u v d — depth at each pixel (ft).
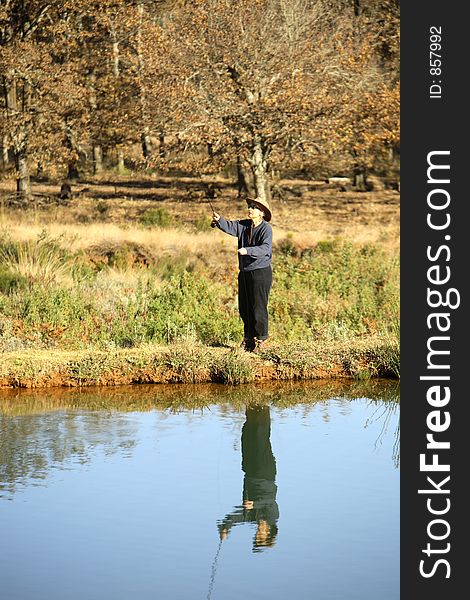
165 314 56.24
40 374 48.70
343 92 172.04
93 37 190.60
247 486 32.07
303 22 174.81
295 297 62.28
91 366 49.06
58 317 56.03
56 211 169.37
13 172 186.60
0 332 54.60
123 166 244.22
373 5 198.59
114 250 100.42
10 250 78.28
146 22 179.32
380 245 101.65
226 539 26.99
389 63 194.59
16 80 175.11
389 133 171.53
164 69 168.96
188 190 211.00
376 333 56.80
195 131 168.25
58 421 41.50
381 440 38.24
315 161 188.03
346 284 66.54
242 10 170.19
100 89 177.47
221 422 41.52
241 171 200.44
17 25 182.80
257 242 50.31
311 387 48.83
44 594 23.11
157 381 49.65
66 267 75.25
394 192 215.51
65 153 175.73
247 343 51.93
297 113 165.48
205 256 100.89
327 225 166.50
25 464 34.45
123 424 40.96
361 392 47.73
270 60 170.09
